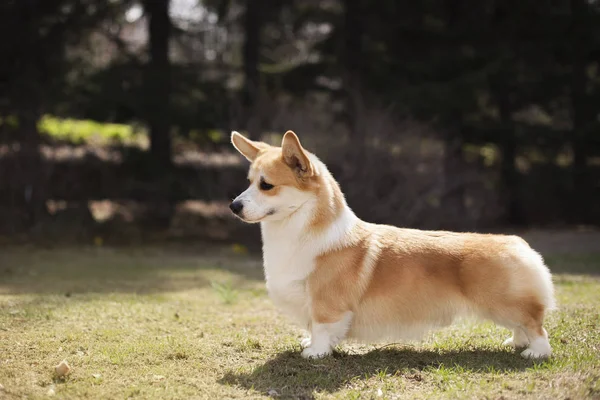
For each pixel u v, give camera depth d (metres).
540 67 14.65
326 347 4.17
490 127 13.99
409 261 4.16
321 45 15.21
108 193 13.05
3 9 12.24
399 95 12.80
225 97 13.44
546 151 15.32
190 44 15.66
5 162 12.10
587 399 3.31
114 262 9.62
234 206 4.07
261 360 4.27
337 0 15.97
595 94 14.65
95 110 12.65
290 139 4.01
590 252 10.68
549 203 15.27
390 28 14.16
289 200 4.08
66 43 13.09
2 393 3.49
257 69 14.05
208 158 13.80
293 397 3.54
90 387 3.64
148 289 7.20
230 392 3.61
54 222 12.24
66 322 5.12
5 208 12.18
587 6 14.43
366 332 4.24
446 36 13.82
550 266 8.97
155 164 13.05
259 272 8.95
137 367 4.03
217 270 9.02
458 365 3.98
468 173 13.58
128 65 13.23
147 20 13.44
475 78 12.65
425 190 12.82
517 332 4.36
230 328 5.16
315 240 4.12
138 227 13.13
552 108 15.73
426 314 4.16
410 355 4.34
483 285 4.06
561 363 3.91
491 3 14.27
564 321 5.02
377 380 3.81
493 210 14.42
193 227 13.53
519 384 3.59
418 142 12.79
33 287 7.08
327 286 4.11
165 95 12.84
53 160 12.87
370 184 12.43
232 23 15.42
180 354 4.29
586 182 15.03
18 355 4.18
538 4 14.09
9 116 12.63
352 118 12.95
